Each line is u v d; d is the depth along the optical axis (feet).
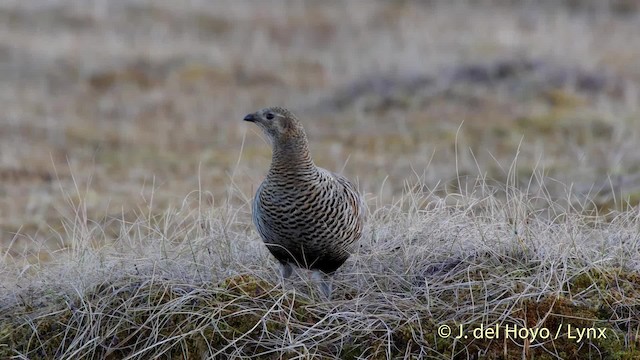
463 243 63.00
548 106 139.23
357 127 136.56
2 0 213.87
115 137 132.26
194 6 224.33
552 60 157.69
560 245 60.44
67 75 169.48
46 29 199.52
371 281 61.62
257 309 56.34
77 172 113.50
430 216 67.46
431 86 149.38
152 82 167.53
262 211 58.39
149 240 68.69
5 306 61.77
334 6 237.86
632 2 237.66
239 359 54.70
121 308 57.82
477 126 129.80
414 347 54.70
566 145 120.37
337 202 57.77
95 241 75.10
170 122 143.43
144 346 56.03
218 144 130.62
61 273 63.57
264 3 237.04
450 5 241.14
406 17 226.99
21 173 112.06
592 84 149.89
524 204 66.74
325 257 59.00
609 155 111.65
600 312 55.67
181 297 57.11
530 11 233.96
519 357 53.78
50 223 92.17
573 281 57.57
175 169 115.96
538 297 55.98
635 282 57.67
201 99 158.61
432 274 61.26
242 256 65.31
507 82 149.69
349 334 55.36
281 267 61.93
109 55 181.16
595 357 53.88
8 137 129.80
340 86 162.71
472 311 55.93
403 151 122.72
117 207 96.99
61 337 57.57
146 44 191.62
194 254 63.36
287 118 56.90
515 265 59.88
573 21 219.82
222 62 180.86
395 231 67.15
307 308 56.80
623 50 187.01
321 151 123.54
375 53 192.34
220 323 56.03
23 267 67.62
